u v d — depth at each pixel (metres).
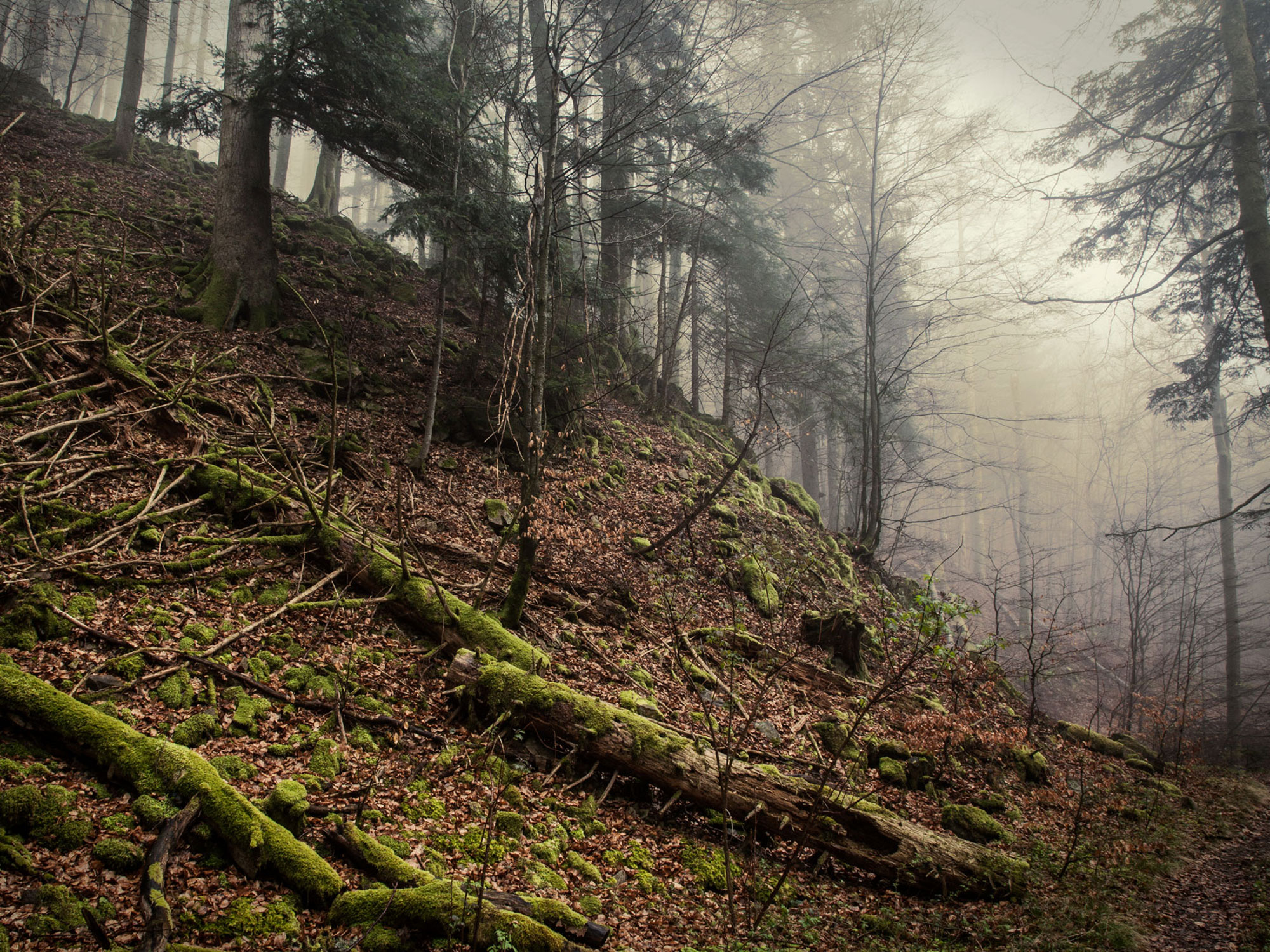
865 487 19.73
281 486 8.88
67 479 7.58
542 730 6.85
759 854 6.71
